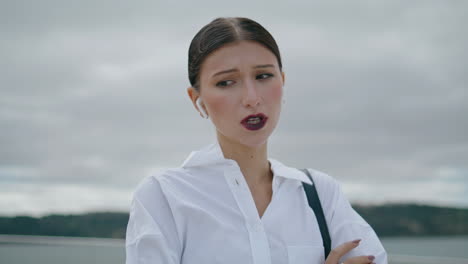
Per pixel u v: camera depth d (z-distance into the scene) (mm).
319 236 1843
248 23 1771
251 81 1720
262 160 1908
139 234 1743
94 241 5910
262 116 1727
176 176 1859
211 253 1714
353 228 1895
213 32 1761
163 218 1788
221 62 1727
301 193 1906
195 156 1873
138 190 1849
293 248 1774
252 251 1709
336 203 1941
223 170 1843
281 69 1845
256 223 1754
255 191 1879
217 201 1795
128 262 1733
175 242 1758
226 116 1735
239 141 1757
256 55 1729
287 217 1818
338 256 1755
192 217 1765
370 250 1863
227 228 1738
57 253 5277
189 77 1888
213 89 1752
